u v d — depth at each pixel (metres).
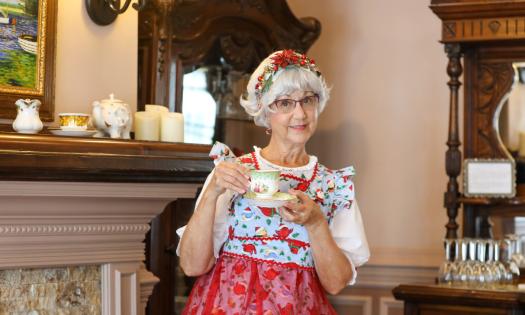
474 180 4.57
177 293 4.16
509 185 4.52
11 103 3.16
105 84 3.61
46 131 3.17
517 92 4.62
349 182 2.61
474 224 4.68
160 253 4.05
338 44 5.72
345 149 5.68
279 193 2.41
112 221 3.10
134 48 3.75
